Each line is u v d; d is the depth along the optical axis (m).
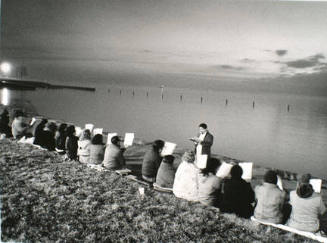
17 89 70.44
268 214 4.65
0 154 7.81
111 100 60.25
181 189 5.56
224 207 5.05
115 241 4.31
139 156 9.65
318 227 4.45
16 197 5.41
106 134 12.80
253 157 18.77
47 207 5.14
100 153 7.18
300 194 4.43
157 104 56.38
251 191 4.95
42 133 8.65
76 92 82.12
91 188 5.95
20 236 4.31
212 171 5.55
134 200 5.52
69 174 6.65
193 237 4.41
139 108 45.91
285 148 22.02
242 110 52.34
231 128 30.84
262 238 4.37
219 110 50.09
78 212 5.03
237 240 4.35
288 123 36.53
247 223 4.77
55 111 33.66
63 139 8.19
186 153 5.59
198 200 5.46
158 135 23.59
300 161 18.30
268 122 36.94
